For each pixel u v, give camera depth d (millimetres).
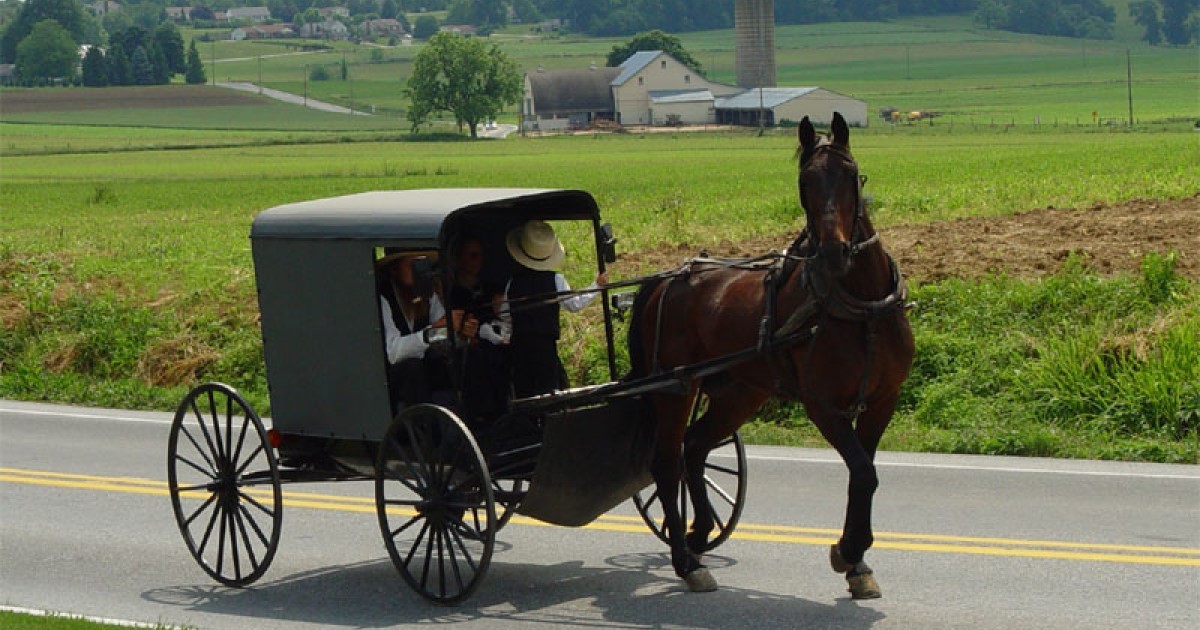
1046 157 56781
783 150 98250
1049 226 24750
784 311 8508
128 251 33688
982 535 9852
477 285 9938
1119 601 8188
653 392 9289
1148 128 110562
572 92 168625
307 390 9672
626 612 8562
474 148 121375
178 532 11398
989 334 16344
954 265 19984
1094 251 20484
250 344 20406
